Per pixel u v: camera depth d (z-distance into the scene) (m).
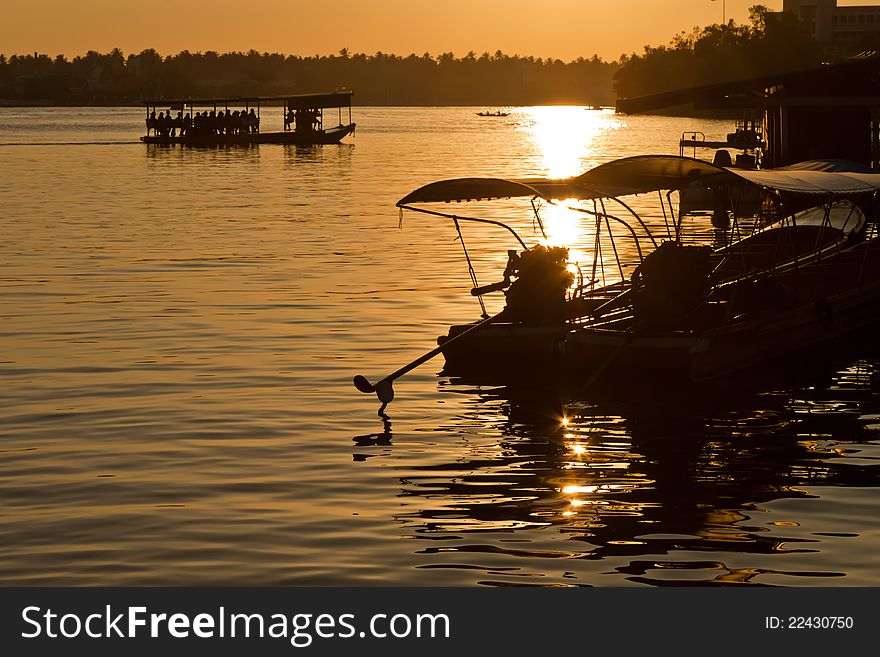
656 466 11.45
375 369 15.77
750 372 15.88
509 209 40.94
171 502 10.20
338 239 31.69
